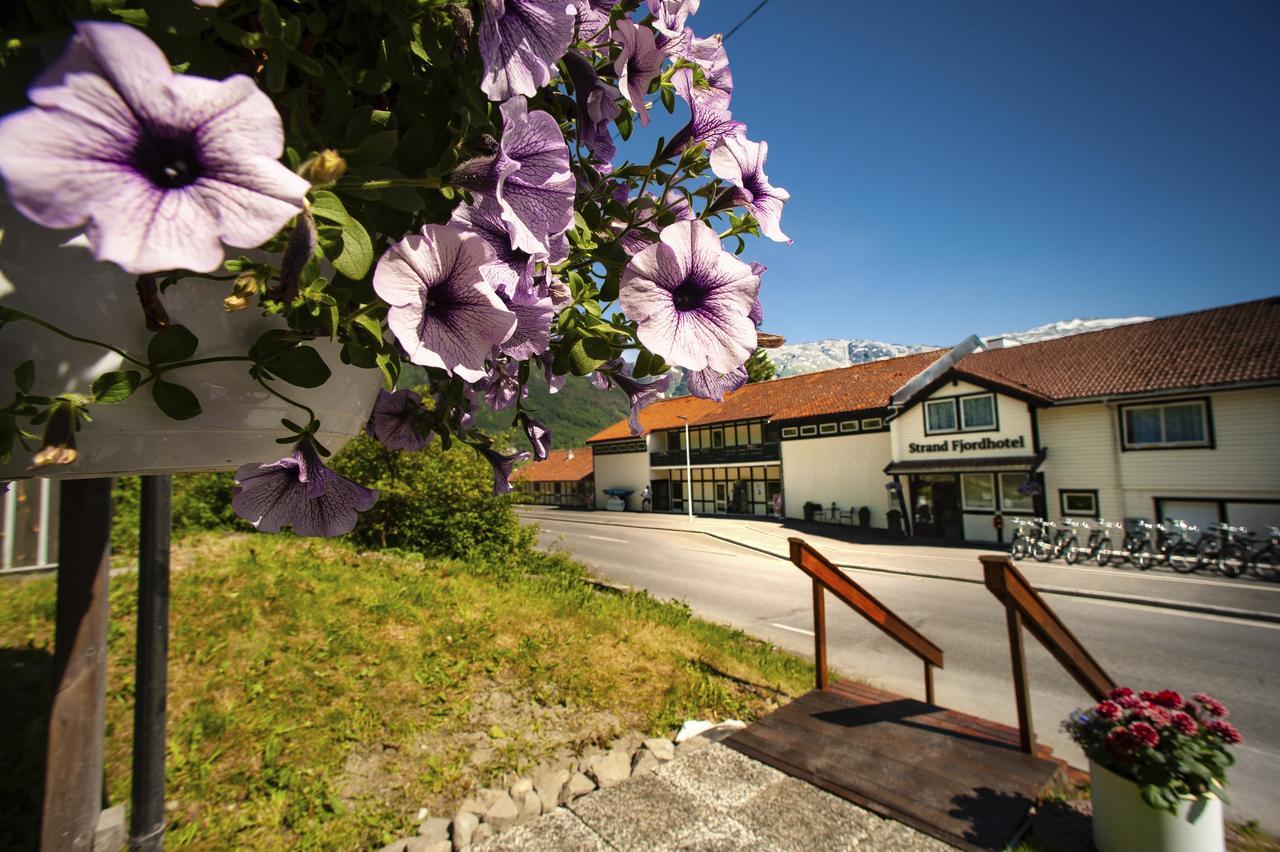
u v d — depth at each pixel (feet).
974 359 79.71
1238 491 51.57
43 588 18.30
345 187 1.68
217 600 17.87
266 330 1.83
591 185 2.73
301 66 1.62
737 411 106.22
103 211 0.93
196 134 1.03
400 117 2.05
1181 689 23.57
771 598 39.01
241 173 1.05
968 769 12.13
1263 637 29.63
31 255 1.45
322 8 1.97
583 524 99.55
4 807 9.41
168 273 1.61
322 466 2.08
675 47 2.82
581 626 21.77
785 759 12.72
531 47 1.86
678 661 19.86
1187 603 36.37
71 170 0.91
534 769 12.99
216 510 30.12
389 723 13.76
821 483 87.10
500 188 1.71
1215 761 10.16
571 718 15.20
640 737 14.66
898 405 74.84
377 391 2.57
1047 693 22.33
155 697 7.05
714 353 1.94
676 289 1.95
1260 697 22.47
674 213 2.67
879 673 24.43
